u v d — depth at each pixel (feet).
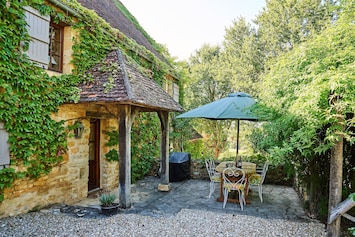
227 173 20.34
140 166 29.78
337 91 10.84
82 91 18.49
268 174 28.71
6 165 15.02
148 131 33.04
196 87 62.34
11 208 15.58
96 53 21.68
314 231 14.84
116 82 18.56
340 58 11.80
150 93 21.08
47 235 13.50
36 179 17.19
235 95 23.52
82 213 17.24
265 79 16.75
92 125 25.43
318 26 53.78
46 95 17.42
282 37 58.49
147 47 38.96
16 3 14.92
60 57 19.81
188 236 13.94
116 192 24.29
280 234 14.39
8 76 14.64
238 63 61.11
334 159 12.97
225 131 59.16
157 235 13.99
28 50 15.96
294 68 13.94
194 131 53.88
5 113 14.60
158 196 22.84
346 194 14.85
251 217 17.30
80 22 20.43
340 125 11.63
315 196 17.37
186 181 29.53
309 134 11.87
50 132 17.88
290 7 57.62
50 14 17.94
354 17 12.14
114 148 25.72
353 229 9.02
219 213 18.13
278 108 14.78
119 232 14.24
